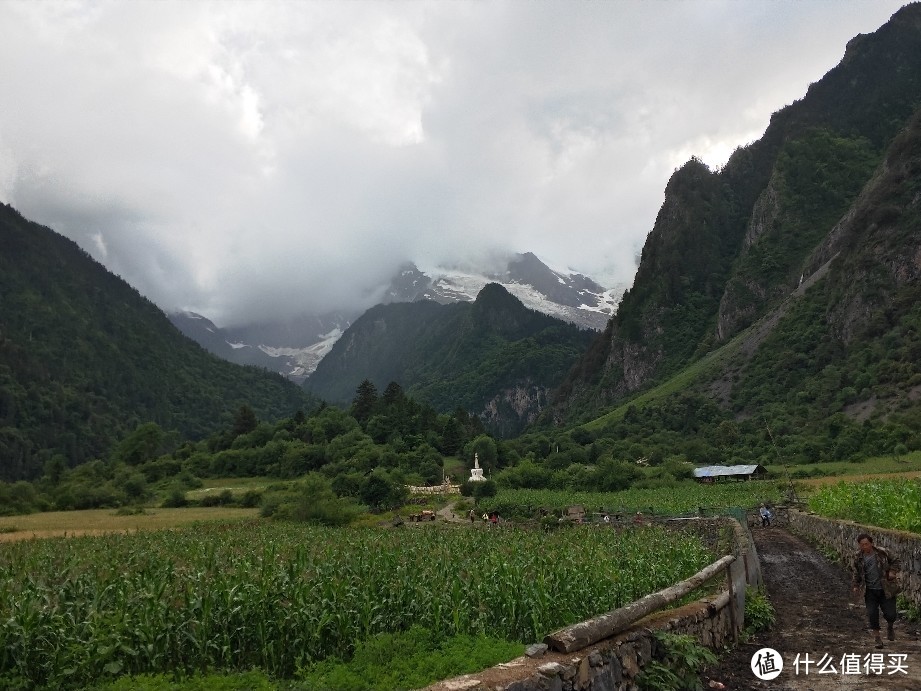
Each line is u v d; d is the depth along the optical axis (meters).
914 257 159.62
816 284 192.38
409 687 7.83
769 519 43.38
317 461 133.62
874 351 142.88
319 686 8.52
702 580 10.55
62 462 152.00
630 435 160.00
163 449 176.88
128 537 44.00
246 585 12.27
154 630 11.07
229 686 8.55
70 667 9.94
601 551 20.39
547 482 101.81
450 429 144.88
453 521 65.56
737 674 9.63
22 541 41.75
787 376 162.12
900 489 23.72
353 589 12.43
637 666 8.20
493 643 9.55
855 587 11.44
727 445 133.12
